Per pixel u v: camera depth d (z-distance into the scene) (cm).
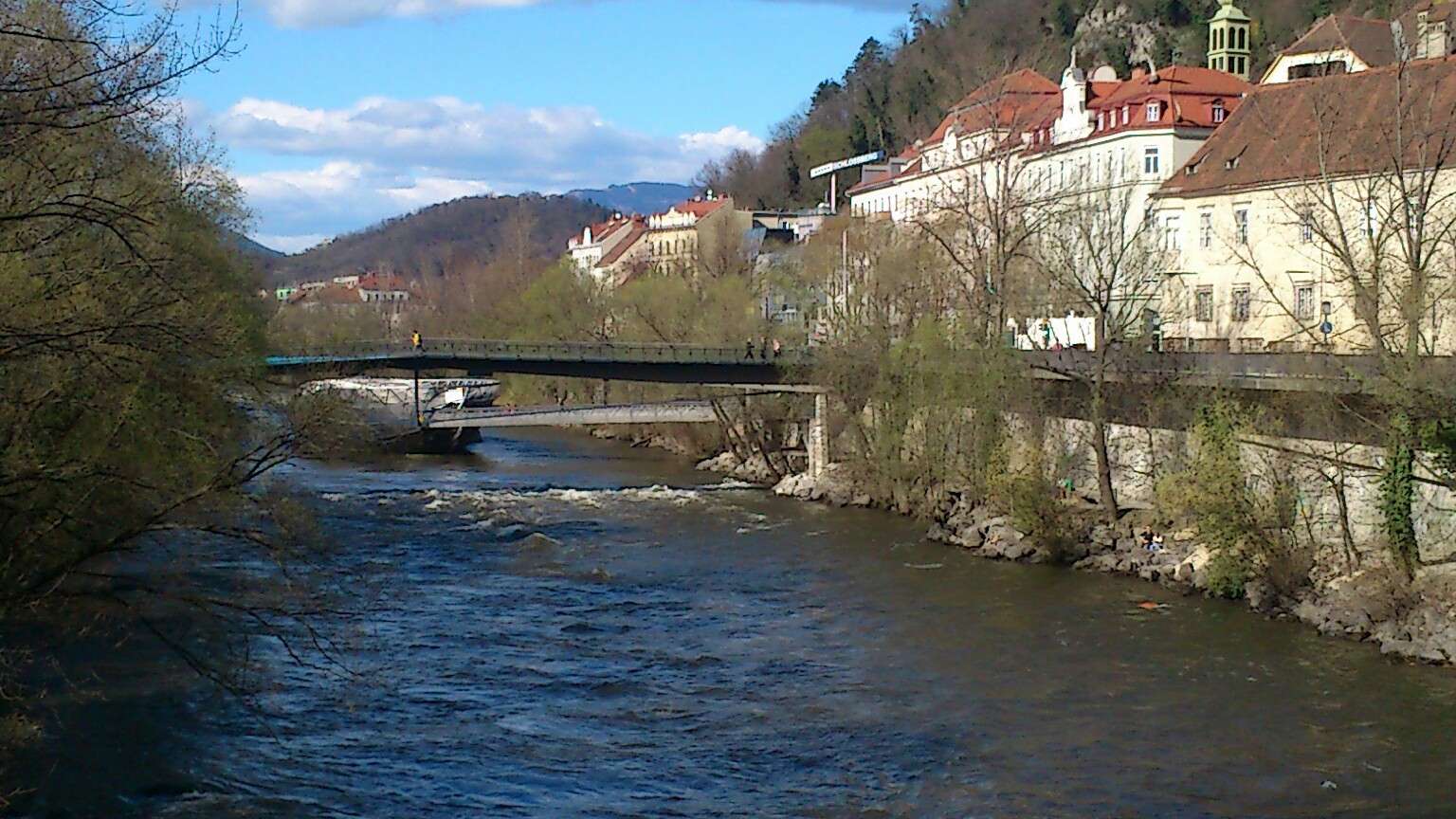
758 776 2697
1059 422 5659
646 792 2598
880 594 4472
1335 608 3819
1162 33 14212
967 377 5834
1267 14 12681
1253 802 2525
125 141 2577
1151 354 5266
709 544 5544
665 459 9450
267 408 3422
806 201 18525
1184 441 5006
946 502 6034
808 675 3462
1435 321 3919
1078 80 9481
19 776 2525
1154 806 2512
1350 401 4181
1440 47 6894
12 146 1784
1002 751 2841
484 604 4322
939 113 15475
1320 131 4606
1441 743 2831
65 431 2405
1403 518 3831
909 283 7019
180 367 2595
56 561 2356
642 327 10300
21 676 3145
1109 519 5169
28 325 1995
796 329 8756
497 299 13875
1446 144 4631
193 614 3684
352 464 8869
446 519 6247
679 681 3409
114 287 2289
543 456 9619
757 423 8262
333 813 2444
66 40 1723
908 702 3206
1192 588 4356
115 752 2705
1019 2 16212
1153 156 8644
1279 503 4169
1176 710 3100
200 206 4250
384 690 3269
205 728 2895
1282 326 6581
